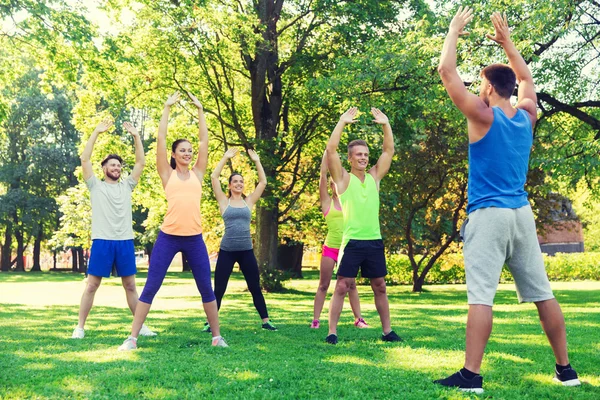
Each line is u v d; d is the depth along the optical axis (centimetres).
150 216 2372
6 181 4344
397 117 1452
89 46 1464
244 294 1764
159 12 1723
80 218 3266
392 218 2108
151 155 2180
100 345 521
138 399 317
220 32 1753
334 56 1823
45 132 4425
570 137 1562
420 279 2008
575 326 701
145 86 1920
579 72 1419
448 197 2069
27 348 498
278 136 1881
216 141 2167
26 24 1420
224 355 460
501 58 1255
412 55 1367
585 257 2878
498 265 349
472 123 361
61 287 2150
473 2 1290
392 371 391
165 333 623
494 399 320
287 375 376
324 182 690
